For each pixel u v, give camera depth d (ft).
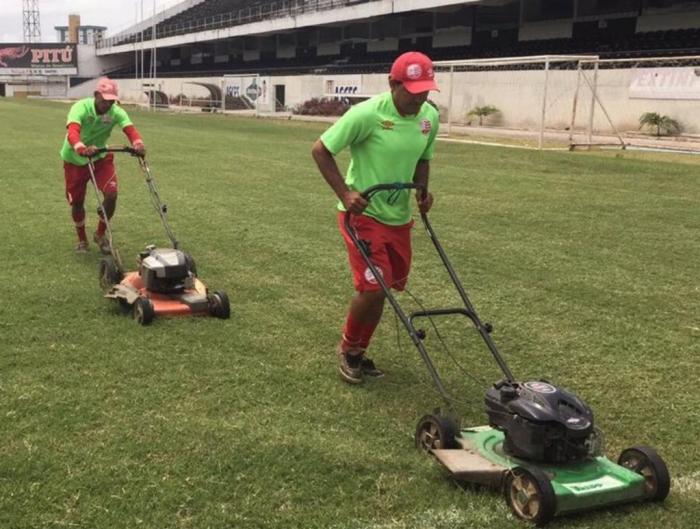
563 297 21.53
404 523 9.99
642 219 34.47
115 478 11.01
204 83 185.78
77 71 307.99
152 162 58.34
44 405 13.46
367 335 14.94
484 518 10.08
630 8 117.19
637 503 10.59
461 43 152.56
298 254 26.50
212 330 17.95
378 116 13.55
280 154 66.74
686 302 21.18
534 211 36.40
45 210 34.73
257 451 11.93
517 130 106.63
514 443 10.36
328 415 13.42
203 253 26.58
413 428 12.97
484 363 16.39
